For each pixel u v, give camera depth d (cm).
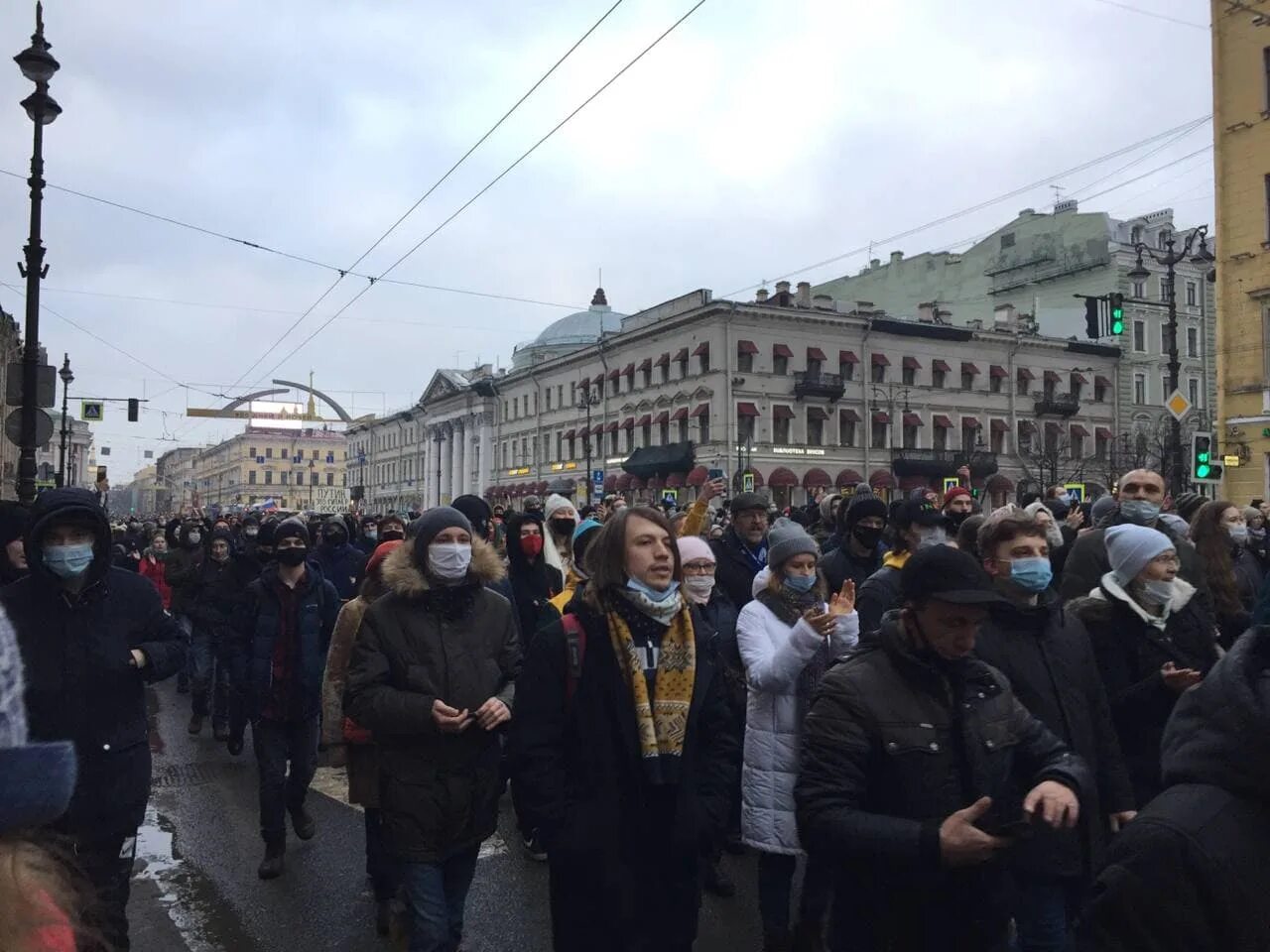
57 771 117
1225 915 157
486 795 400
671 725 309
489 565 417
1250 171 2472
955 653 271
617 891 298
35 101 1272
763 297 5116
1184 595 413
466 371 8712
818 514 1354
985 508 5106
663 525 324
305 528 608
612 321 7225
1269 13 2416
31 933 115
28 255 1287
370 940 480
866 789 273
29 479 1293
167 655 414
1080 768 273
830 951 282
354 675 397
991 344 5366
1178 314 5553
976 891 263
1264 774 158
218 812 710
